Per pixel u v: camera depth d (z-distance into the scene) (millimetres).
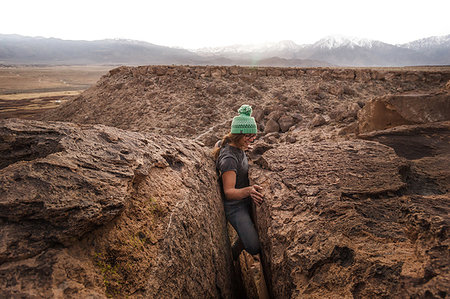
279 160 2402
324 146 2604
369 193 1681
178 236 1349
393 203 1566
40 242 828
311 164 2229
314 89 11773
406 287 993
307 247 1395
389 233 1309
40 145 1170
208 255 1697
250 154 2869
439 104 3396
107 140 1422
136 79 13398
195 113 10461
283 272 1433
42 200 875
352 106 6496
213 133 8961
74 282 805
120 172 1177
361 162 2131
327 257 1284
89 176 1057
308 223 1557
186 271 1329
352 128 4820
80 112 13039
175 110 10734
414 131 2910
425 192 1835
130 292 957
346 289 1129
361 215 1488
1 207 832
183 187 1659
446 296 882
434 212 1307
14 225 841
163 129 9703
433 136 2805
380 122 3928
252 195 2100
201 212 1743
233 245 2707
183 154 2047
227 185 2277
